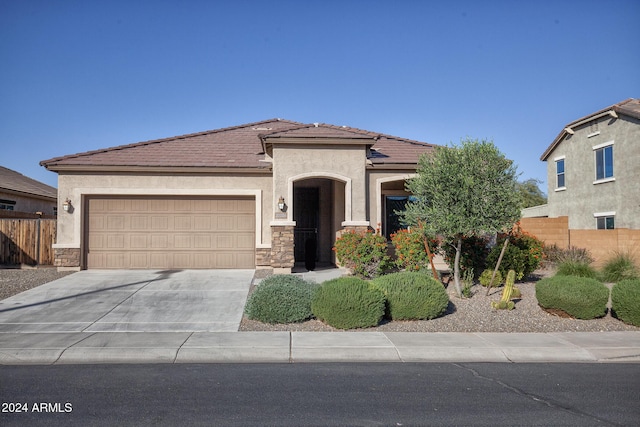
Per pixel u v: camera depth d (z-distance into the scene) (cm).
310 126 1781
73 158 1719
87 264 1694
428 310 1052
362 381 693
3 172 3000
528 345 884
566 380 705
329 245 1969
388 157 1781
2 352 820
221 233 1730
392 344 880
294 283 1102
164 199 1720
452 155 1195
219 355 824
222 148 1912
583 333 984
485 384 683
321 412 570
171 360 815
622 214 2298
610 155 2395
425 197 1232
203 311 1145
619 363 815
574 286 1085
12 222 1761
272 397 621
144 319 1075
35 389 651
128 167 1684
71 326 1015
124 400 608
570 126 2673
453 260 1395
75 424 530
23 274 1600
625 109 2259
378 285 1073
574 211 2681
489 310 1139
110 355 817
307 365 786
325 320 1014
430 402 607
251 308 1055
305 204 1994
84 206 1695
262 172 1736
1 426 522
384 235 1897
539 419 553
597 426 534
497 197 1172
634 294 1034
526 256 1416
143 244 1708
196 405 591
